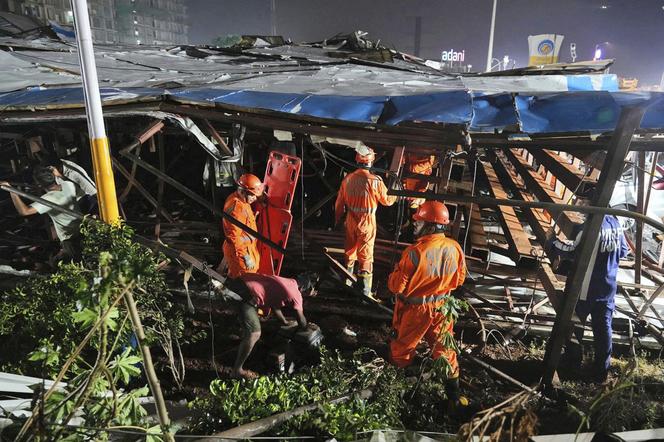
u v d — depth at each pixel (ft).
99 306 5.74
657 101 12.13
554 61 50.93
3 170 26.12
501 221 22.38
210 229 22.04
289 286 14.19
